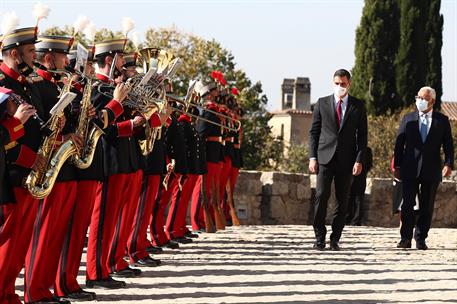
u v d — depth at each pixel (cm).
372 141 4919
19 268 1004
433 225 2750
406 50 6175
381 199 2662
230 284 1245
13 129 918
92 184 1117
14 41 961
